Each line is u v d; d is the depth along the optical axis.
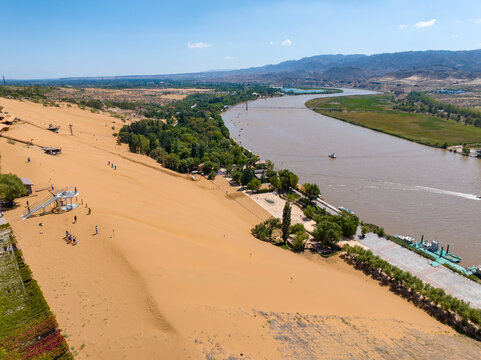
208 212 125.00
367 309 74.12
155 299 58.97
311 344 57.34
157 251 76.00
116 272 66.56
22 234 77.69
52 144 174.25
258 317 61.47
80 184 117.75
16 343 47.84
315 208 135.88
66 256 70.50
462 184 170.00
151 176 158.00
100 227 82.75
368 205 145.12
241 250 92.31
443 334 71.00
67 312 55.06
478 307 81.12
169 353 49.47
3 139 157.38
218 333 54.78
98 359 47.31
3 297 56.50
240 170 175.38
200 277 70.19
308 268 91.25
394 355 58.97
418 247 109.25
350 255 103.94
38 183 111.75
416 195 155.62
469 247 112.12
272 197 151.00
